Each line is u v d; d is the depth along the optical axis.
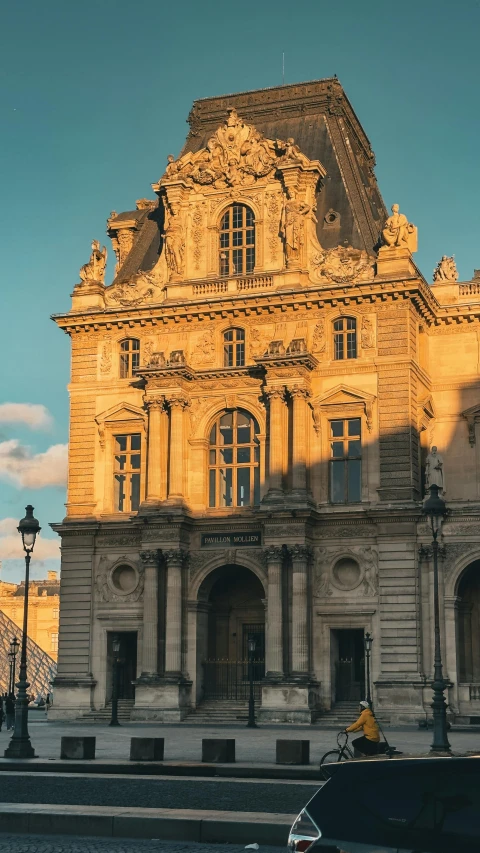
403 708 71.25
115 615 79.75
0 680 155.25
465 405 81.94
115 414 82.19
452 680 70.75
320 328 78.56
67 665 80.19
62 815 27.67
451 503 74.44
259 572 76.69
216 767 39.66
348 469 77.00
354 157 86.56
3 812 28.11
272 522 75.25
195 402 80.38
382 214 89.12
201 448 79.69
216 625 82.12
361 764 15.74
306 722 71.69
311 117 87.25
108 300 84.00
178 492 78.31
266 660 73.94
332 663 74.94
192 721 74.81
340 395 77.25
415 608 72.75
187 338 81.75
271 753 47.75
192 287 81.75
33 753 46.19
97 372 83.50
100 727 70.94
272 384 77.00
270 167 81.25
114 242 89.25
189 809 29.61
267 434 78.19
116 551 80.50
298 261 79.44
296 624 73.56
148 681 75.75
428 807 15.13
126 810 28.50
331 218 81.75
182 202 83.12
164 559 77.62
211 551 78.06
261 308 79.50
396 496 74.81
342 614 74.62
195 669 77.38
